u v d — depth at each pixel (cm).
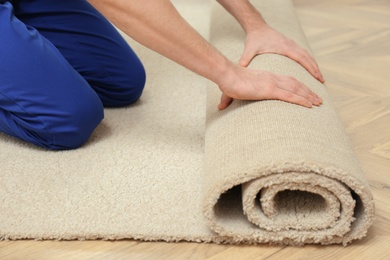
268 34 123
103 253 91
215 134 100
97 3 89
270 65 112
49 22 127
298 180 84
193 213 97
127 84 139
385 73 166
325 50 190
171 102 146
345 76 165
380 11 235
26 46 111
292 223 88
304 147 86
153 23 91
